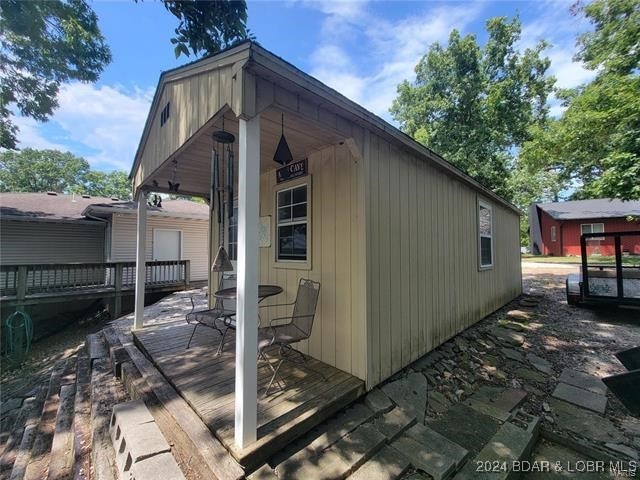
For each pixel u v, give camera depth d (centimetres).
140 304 445
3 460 271
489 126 1448
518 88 1470
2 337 664
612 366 346
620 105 682
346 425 222
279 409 215
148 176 397
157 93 334
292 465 181
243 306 181
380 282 294
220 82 206
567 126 850
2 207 899
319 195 324
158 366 296
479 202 559
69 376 398
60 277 820
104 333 451
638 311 552
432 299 391
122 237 974
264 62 178
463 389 300
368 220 281
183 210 1177
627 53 747
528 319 536
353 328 281
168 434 194
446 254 433
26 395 423
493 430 232
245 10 340
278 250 388
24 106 721
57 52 673
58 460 217
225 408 215
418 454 197
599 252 1230
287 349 341
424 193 382
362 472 182
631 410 90
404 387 286
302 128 263
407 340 334
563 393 290
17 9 583
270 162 369
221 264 279
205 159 346
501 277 658
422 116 1534
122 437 190
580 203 1878
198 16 325
